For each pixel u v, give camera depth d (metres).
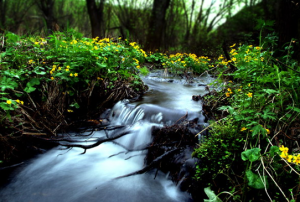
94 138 3.38
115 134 3.39
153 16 14.74
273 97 2.32
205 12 22.00
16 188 2.45
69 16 26.55
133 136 3.18
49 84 3.66
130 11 16.78
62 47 3.98
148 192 2.42
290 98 2.38
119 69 4.45
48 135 3.17
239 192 2.01
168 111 3.44
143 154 2.92
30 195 2.36
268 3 14.20
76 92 3.87
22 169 2.75
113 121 3.86
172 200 2.31
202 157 2.38
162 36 15.48
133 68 4.86
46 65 3.81
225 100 3.43
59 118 3.46
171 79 6.66
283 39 4.00
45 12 21.77
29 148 3.03
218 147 2.39
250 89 2.63
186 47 13.38
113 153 3.12
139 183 2.54
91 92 3.91
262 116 2.09
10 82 2.83
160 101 4.29
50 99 3.49
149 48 12.11
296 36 3.84
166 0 14.73
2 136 2.69
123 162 2.93
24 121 2.97
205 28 21.19
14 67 3.60
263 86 2.48
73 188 2.47
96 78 4.09
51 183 2.54
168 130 2.95
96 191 2.43
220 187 2.19
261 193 1.96
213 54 10.66
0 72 3.09
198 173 2.32
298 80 2.24
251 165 2.02
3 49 4.15
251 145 2.23
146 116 3.48
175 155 2.66
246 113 2.37
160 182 2.54
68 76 3.63
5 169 2.71
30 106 3.35
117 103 4.10
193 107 3.82
